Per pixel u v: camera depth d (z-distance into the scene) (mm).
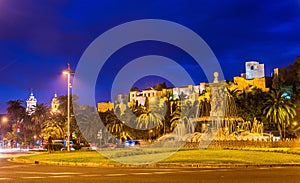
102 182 17953
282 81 139875
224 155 37750
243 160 31203
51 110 131625
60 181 18438
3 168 27594
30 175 21641
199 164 28203
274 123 101688
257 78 158500
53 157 38438
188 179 19125
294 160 32156
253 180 18531
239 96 111438
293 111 97062
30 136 140375
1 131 152750
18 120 144625
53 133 90938
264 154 39938
